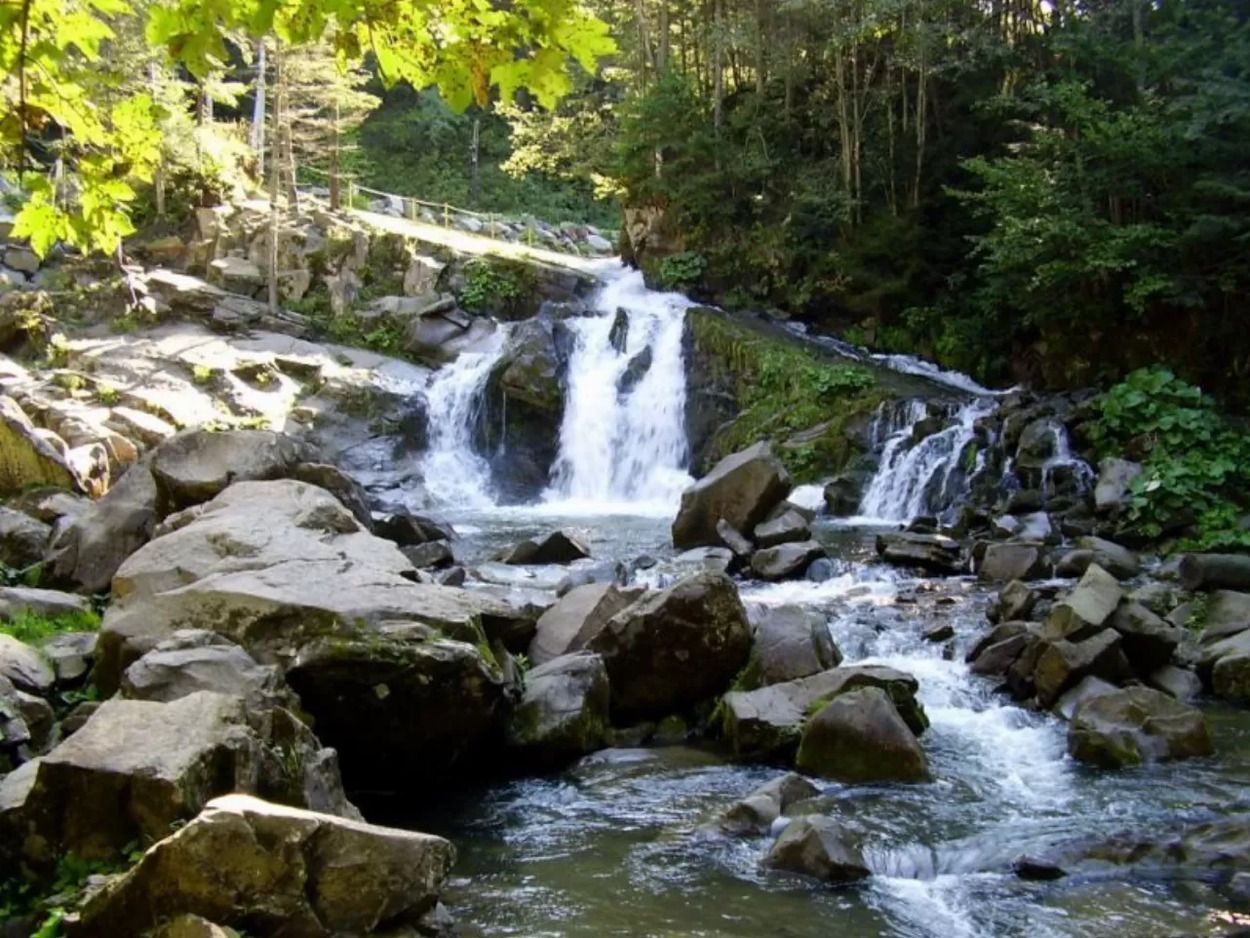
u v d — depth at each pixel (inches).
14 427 619.5
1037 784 303.9
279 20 153.0
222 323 981.8
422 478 861.2
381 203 1449.3
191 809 210.5
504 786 317.4
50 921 193.2
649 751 341.1
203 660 272.7
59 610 379.2
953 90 962.1
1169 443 596.4
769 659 369.7
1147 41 751.7
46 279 1045.2
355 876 195.9
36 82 175.5
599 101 1255.5
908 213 909.2
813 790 297.7
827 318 970.7
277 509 393.1
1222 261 666.8
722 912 231.1
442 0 154.2
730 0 1111.0
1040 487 631.8
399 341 999.6
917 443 710.5
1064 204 698.8
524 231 1508.4
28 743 266.2
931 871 250.5
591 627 380.8
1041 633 385.4
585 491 899.4
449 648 304.2
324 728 301.1
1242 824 255.1
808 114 1040.8
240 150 1161.4
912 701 346.6
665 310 960.9
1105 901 232.5
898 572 527.2
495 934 221.6
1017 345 820.6
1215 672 378.0
